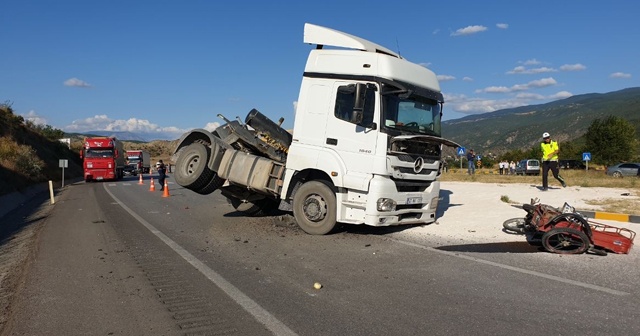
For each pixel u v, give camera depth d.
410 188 9.55
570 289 5.81
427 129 9.67
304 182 9.88
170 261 7.48
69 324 4.83
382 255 7.73
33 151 37.06
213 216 12.73
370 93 8.80
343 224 10.50
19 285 6.31
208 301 5.49
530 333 4.46
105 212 14.43
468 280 6.24
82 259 7.74
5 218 15.36
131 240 9.34
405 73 9.25
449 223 10.66
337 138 9.11
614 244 7.60
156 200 18.30
